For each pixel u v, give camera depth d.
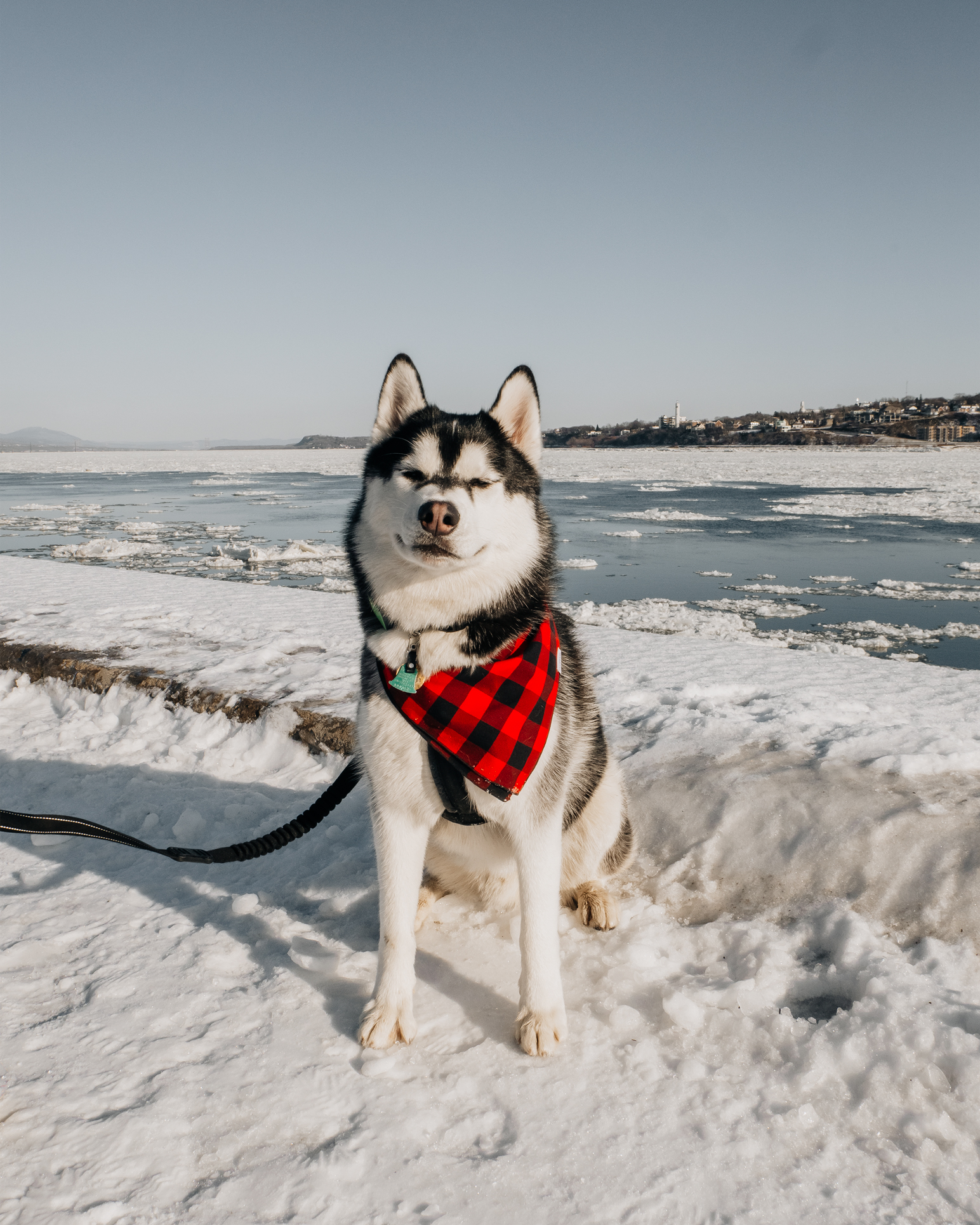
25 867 3.37
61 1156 1.75
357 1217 1.62
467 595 2.25
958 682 5.13
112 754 4.59
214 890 3.13
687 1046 2.16
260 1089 1.98
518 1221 1.61
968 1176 1.71
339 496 42.59
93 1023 2.24
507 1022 2.29
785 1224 1.60
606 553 20.89
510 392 2.62
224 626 6.69
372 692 2.38
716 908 2.86
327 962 2.50
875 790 3.06
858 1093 1.96
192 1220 1.60
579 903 2.87
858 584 16.41
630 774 3.53
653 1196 1.67
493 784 2.18
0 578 9.52
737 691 4.88
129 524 27.88
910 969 2.34
